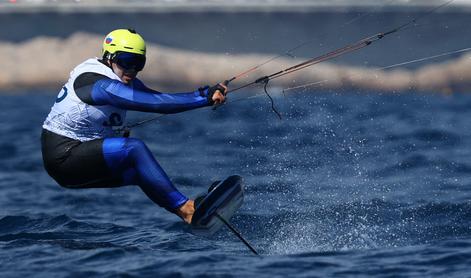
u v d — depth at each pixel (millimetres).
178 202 27812
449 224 31922
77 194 44000
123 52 27328
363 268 25234
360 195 40156
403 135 72875
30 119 114875
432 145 64375
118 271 24688
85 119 27375
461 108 122062
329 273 24656
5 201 42344
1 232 33000
